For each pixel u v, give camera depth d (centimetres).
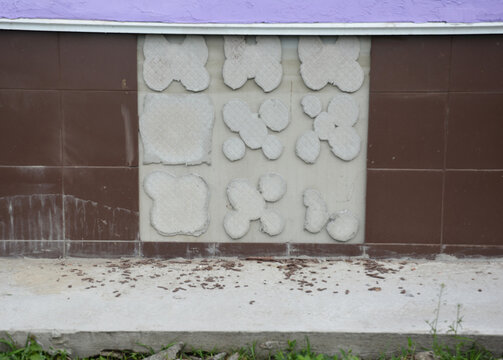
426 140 467
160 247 481
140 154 474
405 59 459
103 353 334
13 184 471
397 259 479
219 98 470
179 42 464
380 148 469
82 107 466
